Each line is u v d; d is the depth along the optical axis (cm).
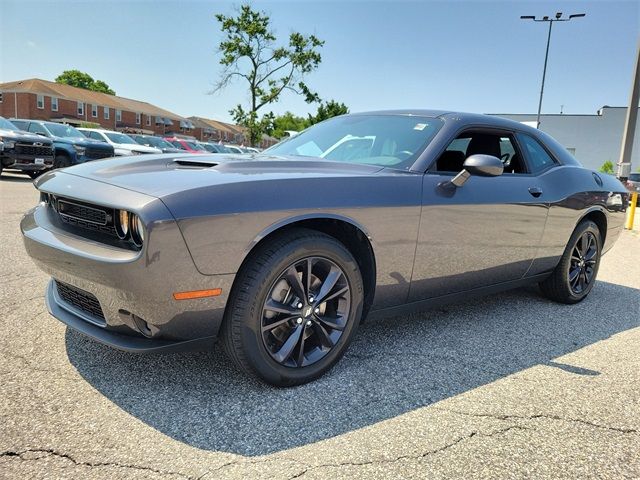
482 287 332
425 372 269
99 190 216
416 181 273
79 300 236
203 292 206
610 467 193
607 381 270
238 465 182
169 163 259
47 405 212
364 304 271
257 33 3334
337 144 325
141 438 194
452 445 202
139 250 198
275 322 229
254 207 213
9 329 288
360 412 224
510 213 322
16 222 646
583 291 423
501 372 275
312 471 181
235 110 3506
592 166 5019
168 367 253
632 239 870
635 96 1354
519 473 187
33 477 168
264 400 228
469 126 320
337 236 262
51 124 1535
